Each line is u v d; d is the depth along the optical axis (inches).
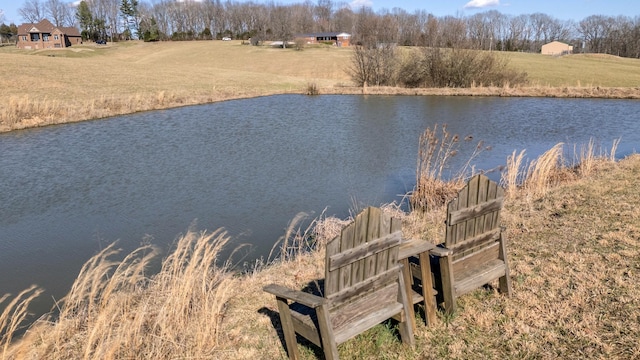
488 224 174.6
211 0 5132.9
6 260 314.7
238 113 1011.3
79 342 178.4
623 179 374.0
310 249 305.1
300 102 1211.9
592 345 153.0
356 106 1139.3
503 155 611.8
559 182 398.0
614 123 879.1
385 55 1534.2
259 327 180.5
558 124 871.7
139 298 216.7
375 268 139.9
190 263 202.7
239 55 2773.1
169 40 4286.4
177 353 163.3
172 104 1103.6
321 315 129.5
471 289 171.3
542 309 176.7
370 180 494.3
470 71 1483.8
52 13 4714.6
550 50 3715.6
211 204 420.2
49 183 497.0
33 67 1488.7
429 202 390.0
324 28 5162.4
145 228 366.6
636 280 193.6
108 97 1103.6
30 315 240.2
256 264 285.7
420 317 175.2
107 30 4739.2
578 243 241.0
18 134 768.3
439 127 840.3
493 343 158.1
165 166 561.3
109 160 594.9
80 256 319.6
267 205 414.6
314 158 596.7
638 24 3833.7
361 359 153.8
